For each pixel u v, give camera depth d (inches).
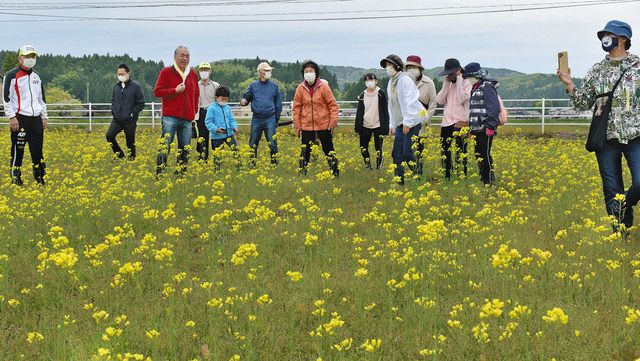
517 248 261.1
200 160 482.3
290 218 327.0
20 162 443.8
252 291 210.4
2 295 207.0
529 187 413.1
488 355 162.6
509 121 1141.1
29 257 254.8
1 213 317.1
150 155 622.2
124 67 561.0
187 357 169.5
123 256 258.2
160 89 448.1
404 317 189.2
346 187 411.2
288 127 1018.1
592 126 278.8
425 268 233.9
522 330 169.9
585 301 198.4
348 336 177.8
